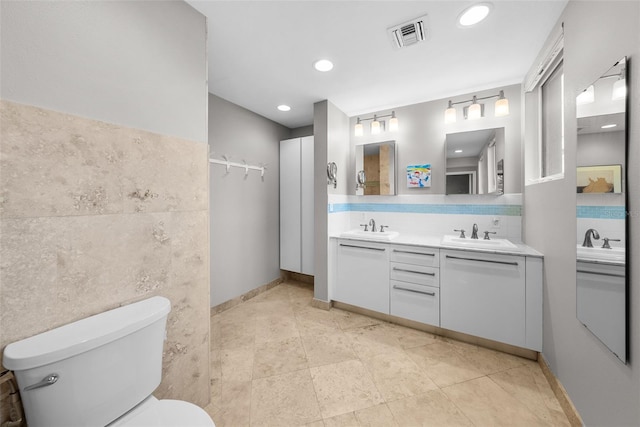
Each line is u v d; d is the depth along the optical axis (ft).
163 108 4.13
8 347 2.61
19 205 2.74
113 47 3.51
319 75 7.21
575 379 4.35
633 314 2.93
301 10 4.73
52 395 2.65
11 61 2.70
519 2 4.57
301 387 5.32
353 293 8.68
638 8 2.82
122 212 3.61
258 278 10.53
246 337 7.29
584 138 3.90
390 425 4.44
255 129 10.25
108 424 3.04
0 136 2.62
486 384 5.38
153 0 3.99
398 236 8.84
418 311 7.52
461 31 5.36
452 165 8.53
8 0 2.69
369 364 6.07
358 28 5.26
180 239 4.37
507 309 6.29
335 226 9.58
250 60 6.42
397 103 9.29
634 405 2.92
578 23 4.16
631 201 2.95
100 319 3.24
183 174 4.42
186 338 4.47
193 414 3.18
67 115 3.09
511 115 7.71
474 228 7.91
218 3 4.52
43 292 2.91
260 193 10.56
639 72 2.80
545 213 5.71
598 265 3.59
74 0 3.15
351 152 10.52
